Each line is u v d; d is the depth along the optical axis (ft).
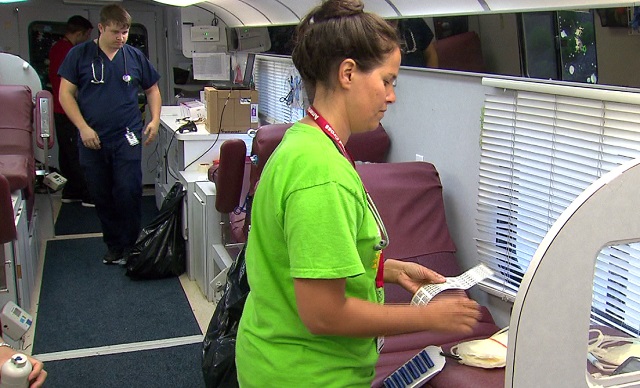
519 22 7.13
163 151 18.21
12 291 10.63
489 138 7.70
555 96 6.69
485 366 5.85
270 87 16.30
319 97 4.19
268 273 4.24
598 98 6.09
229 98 14.87
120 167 13.99
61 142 19.84
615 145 6.07
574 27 6.42
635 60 5.72
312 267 3.77
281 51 15.19
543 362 3.88
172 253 13.70
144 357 10.22
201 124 16.42
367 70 4.01
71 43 19.12
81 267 14.43
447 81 8.72
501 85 7.34
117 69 13.65
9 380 4.40
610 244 3.86
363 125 4.19
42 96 14.75
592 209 3.75
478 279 5.34
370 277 4.27
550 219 6.93
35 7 20.54
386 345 7.09
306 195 3.82
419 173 8.51
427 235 8.17
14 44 20.57
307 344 4.19
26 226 12.36
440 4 8.46
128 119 13.87
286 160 4.00
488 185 7.80
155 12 21.76
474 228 8.37
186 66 21.61
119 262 14.62
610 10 5.93
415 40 9.37
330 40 3.98
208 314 11.96
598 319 6.10
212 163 14.35
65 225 17.84
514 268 7.61
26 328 9.13
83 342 10.71
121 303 12.41
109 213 14.44
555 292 3.78
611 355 4.91
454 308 4.17
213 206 12.20
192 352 10.43
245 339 4.48
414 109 9.62
